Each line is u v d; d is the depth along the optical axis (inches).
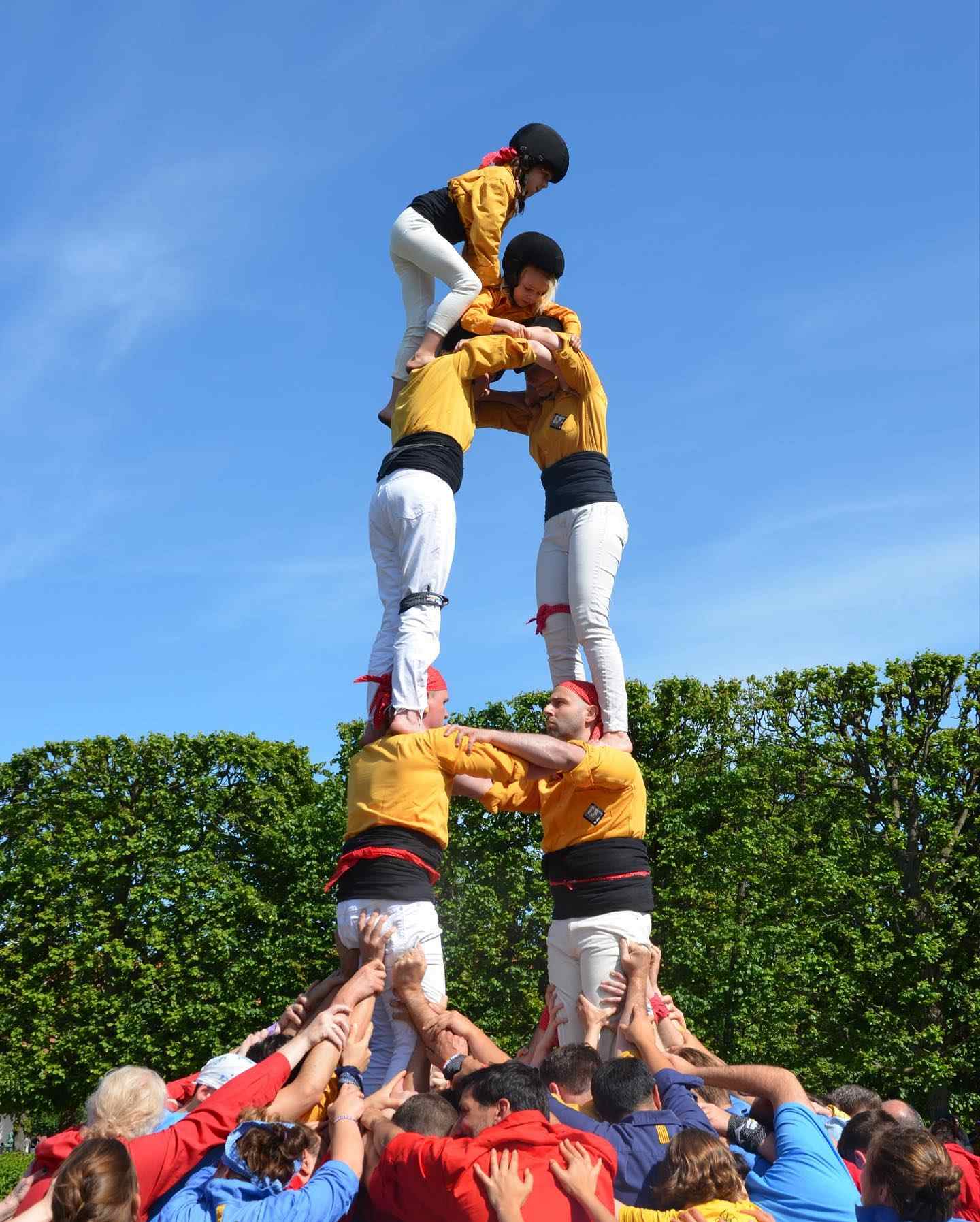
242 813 1087.0
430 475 243.4
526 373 281.4
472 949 888.9
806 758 987.9
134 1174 139.6
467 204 268.5
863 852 941.2
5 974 1023.0
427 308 275.1
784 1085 180.5
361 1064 185.6
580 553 262.1
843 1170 170.1
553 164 279.6
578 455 270.2
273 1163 151.9
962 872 929.5
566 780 238.5
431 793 218.8
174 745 1100.5
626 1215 151.8
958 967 917.2
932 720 985.5
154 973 991.6
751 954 855.1
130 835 1061.8
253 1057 207.9
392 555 247.6
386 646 241.8
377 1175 155.6
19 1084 985.5
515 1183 144.4
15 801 1085.8
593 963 235.8
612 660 256.1
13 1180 1076.5
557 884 244.5
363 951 209.8
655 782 938.1
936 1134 277.4
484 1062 199.0
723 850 903.1
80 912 1022.4
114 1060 973.8
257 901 1011.9
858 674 1000.9
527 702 965.8
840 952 916.0
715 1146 156.8
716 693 995.3
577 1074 195.6
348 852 218.8
